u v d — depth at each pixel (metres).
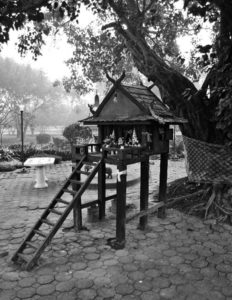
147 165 5.28
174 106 6.96
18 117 33.72
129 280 3.71
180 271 3.93
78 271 3.94
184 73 8.38
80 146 5.40
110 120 5.13
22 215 6.40
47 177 11.05
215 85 6.21
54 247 4.67
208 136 6.66
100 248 4.65
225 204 5.91
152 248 4.64
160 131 5.32
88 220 5.88
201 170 5.97
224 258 4.30
